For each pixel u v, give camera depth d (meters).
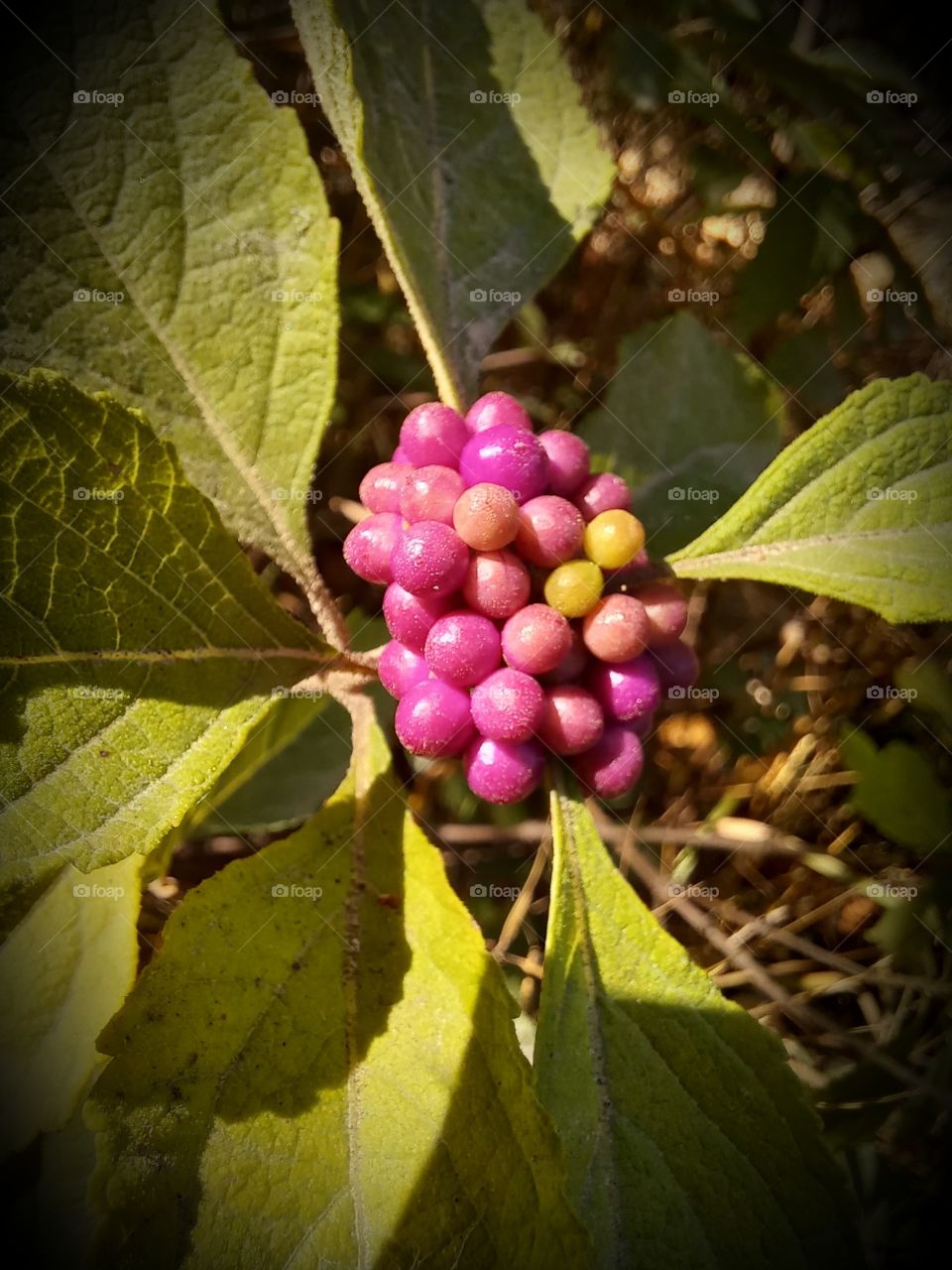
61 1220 0.10
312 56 0.09
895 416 0.09
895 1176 0.12
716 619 0.14
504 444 0.08
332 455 0.14
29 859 0.07
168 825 0.08
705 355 0.13
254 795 0.12
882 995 0.13
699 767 0.14
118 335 0.09
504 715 0.08
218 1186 0.07
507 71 0.10
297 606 0.14
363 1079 0.08
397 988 0.08
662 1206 0.08
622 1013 0.09
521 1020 0.12
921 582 0.09
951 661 0.13
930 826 0.13
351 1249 0.08
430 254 0.10
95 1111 0.07
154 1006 0.08
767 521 0.09
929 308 0.13
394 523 0.08
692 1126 0.08
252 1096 0.08
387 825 0.09
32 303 0.09
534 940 0.13
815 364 0.13
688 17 0.13
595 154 0.11
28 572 0.07
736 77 0.13
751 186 0.13
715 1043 0.09
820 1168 0.08
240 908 0.08
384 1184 0.08
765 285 0.13
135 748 0.08
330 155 0.14
